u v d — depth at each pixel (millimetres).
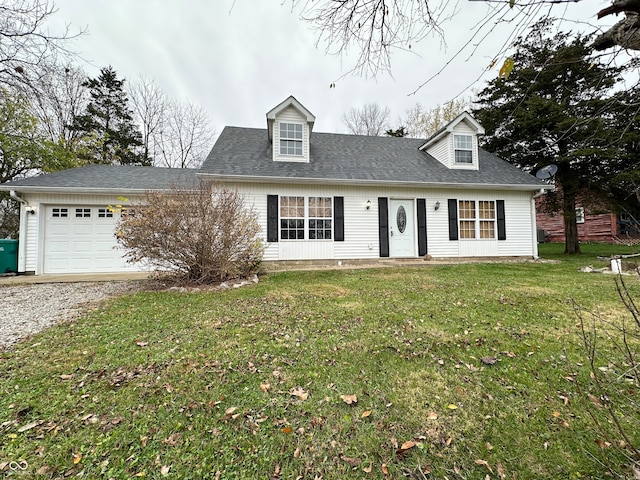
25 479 1486
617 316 3787
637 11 1648
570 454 1621
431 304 4484
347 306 4453
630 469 1477
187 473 1531
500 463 1576
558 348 2887
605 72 2402
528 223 10672
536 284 5930
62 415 1955
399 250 10062
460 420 1906
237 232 6543
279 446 1713
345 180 9109
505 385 2287
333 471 1551
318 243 9344
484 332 3318
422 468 1552
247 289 5809
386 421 1904
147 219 5914
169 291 5805
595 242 16516
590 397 2104
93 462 1589
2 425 1849
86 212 8695
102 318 3957
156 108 20969
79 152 14945
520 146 11789
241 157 9578
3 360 2721
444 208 10211
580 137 10109
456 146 10969
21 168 12227
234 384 2326
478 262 9664
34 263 8234
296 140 9922
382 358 2738
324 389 2254
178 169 11117
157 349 2945
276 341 3133
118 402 2094
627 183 10273
